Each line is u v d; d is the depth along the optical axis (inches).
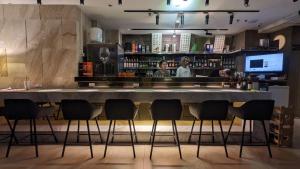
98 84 188.2
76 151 145.9
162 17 239.0
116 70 223.9
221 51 309.3
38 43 205.8
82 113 134.8
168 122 167.5
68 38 204.2
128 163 128.4
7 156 136.6
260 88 174.6
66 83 205.0
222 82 181.2
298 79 258.8
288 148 152.9
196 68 317.7
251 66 283.7
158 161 131.0
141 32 321.4
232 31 311.0
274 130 160.9
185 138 158.9
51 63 206.1
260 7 200.7
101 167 123.4
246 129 160.2
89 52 221.1
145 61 313.6
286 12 216.5
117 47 223.5
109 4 195.8
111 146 154.0
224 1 184.9
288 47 261.4
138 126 163.8
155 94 150.3
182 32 317.7
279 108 156.9
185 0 182.2
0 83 208.5
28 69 207.5
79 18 211.9
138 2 189.5
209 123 170.9
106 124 167.2
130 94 150.5
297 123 227.6
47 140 159.8
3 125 168.4
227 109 135.6
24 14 204.2
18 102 132.8
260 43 277.0
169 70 305.4
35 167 123.1
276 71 257.0
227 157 137.1
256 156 138.9
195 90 159.0
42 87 201.9
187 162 129.8
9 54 206.8
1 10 204.1
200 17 235.5
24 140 158.1
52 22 204.1
